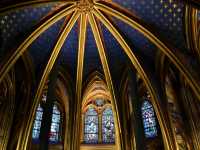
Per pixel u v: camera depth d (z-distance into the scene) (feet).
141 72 60.64
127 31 63.26
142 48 63.62
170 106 62.75
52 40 64.13
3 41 54.65
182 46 54.54
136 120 56.75
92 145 67.41
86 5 58.44
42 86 60.54
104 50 63.87
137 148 54.19
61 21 62.23
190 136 54.39
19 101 60.13
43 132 54.60
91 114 73.31
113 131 70.38
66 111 69.31
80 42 62.85
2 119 57.36
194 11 51.65
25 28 57.77
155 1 56.54
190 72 51.49
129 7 58.34
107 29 65.72
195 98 53.88
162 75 61.36
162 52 60.18
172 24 55.98
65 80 66.64
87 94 71.77
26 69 61.00
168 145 54.75
